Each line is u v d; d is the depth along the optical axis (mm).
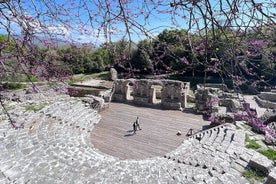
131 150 14844
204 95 23984
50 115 18203
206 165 10383
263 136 13750
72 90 6355
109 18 2889
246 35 2627
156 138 16984
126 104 27969
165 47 3869
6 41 3248
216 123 18516
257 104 26312
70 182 8641
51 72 4254
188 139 16547
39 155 10914
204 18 2502
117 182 9008
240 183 8523
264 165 9188
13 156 10383
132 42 3031
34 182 8281
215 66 3084
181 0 2467
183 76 40438
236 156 10953
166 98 26703
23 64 3654
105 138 16844
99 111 24000
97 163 11039
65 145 13258
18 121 15508
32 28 3215
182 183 8844
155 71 4941
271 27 2402
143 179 9305
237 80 3232
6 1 2807
